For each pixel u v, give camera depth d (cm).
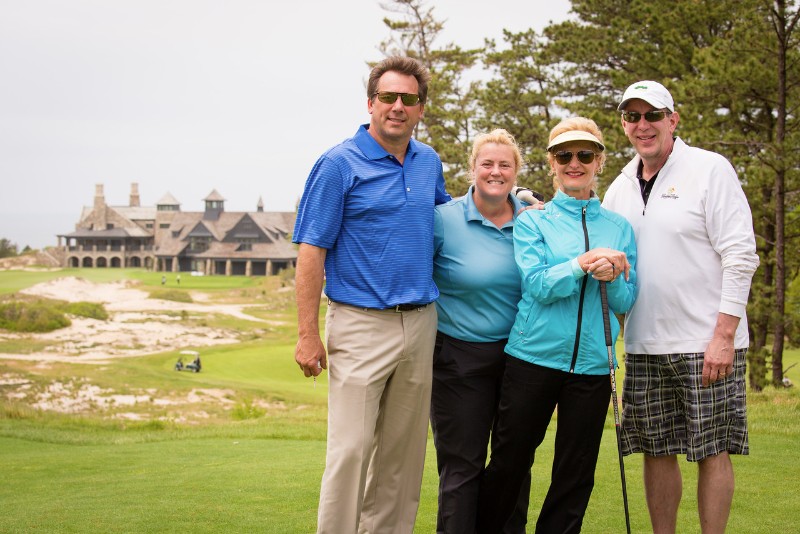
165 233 14612
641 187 418
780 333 1939
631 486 568
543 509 408
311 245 384
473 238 414
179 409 2364
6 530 513
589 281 385
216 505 575
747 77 1905
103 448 1134
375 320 387
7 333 4875
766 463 620
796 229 2166
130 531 503
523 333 391
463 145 3206
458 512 405
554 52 2712
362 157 387
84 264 15500
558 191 410
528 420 396
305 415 1741
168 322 5950
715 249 393
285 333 5944
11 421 1772
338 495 383
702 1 2217
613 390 377
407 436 403
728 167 396
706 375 388
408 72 385
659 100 396
